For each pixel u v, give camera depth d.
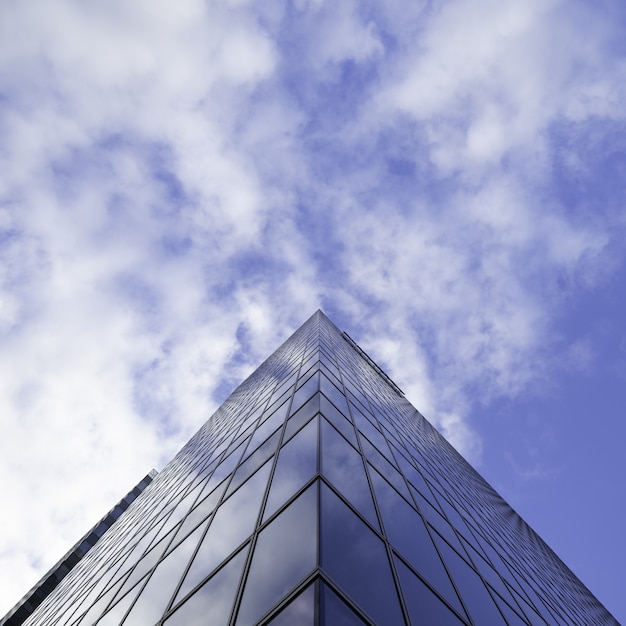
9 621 44.25
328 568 6.71
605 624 35.47
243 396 33.28
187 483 20.30
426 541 10.82
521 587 16.44
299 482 9.36
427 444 28.02
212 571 8.97
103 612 13.19
